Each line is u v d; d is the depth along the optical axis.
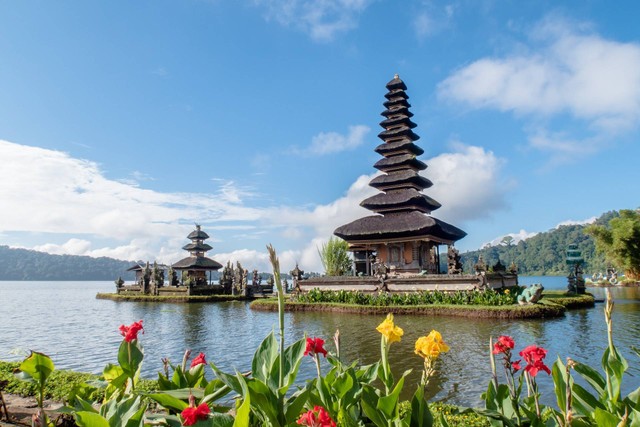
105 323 28.25
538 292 26.05
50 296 70.94
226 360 14.90
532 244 162.50
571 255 40.53
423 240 37.38
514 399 4.13
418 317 24.64
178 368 4.80
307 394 3.54
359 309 27.50
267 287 54.28
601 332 18.39
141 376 12.74
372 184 43.00
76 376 9.29
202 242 61.09
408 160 42.06
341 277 34.66
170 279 56.50
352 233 39.16
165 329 23.53
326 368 12.04
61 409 3.92
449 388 10.14
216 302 45.78
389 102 45.81
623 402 3.71
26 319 31.36
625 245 55.69
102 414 3.81
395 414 3.63
